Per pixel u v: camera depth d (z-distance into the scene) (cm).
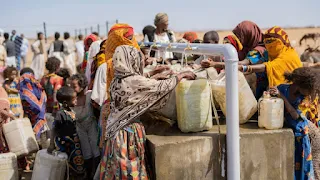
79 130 484
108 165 333
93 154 493
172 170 330
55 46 1520
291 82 390
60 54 1524
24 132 507
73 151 478
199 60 522
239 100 361
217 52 330
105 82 475
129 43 395
